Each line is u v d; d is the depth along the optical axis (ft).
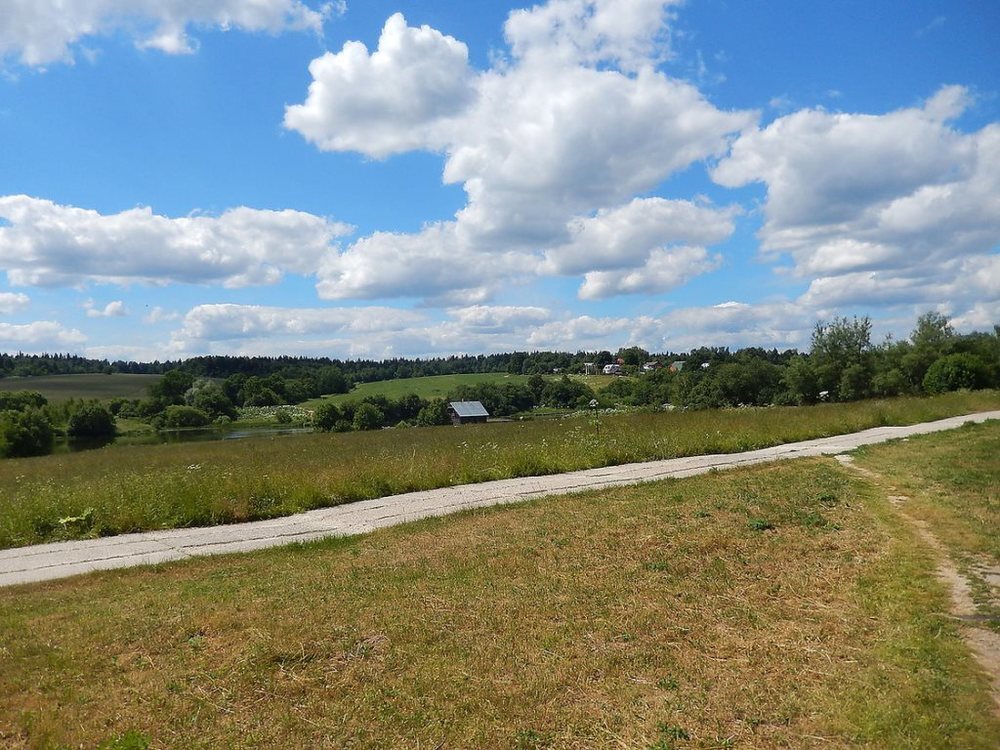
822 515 30.68
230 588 23.67
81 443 197.67
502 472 47.93
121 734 14.20
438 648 17.89
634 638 18.34
